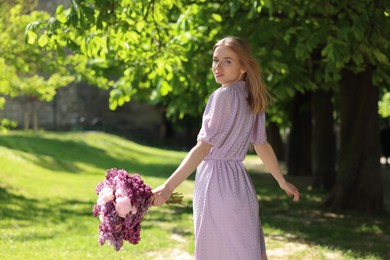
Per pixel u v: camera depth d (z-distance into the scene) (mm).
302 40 8227
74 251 7297
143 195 3152
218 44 3512
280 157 27531
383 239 8969
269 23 8922
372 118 11602
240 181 3389
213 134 3299
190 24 8453
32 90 14508
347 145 11820
